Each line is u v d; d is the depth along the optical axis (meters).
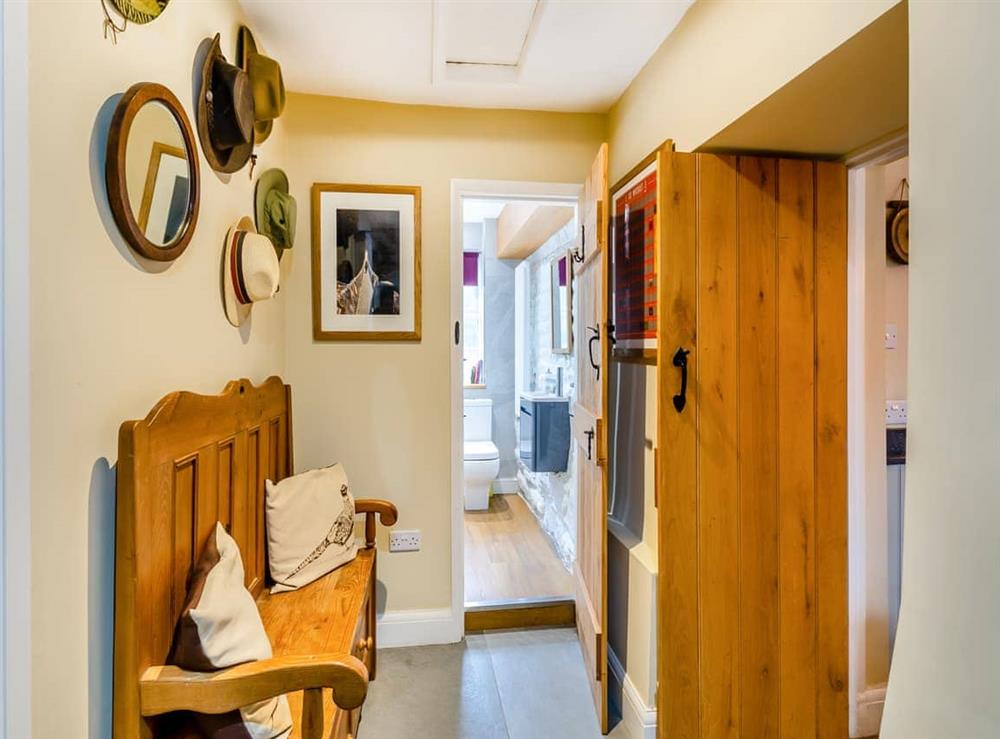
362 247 2.29
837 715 1.70
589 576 2.11
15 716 0.73
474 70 2.10
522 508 4.16
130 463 0.96
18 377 0.73
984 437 0.66
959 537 0.69
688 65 1.66
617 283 2.21
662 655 1.63
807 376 1.69
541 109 2.37
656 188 1.71
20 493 0.74
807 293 1.68
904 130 1.47
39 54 0.78
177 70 1.24
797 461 1.69
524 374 4.51
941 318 0.72
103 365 0.95
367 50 1.90
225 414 1.41
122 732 0.96
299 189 2.24
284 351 2.24
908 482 0.77
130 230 1.00
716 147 1.60
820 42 1.11
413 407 2.34
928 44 0.74
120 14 0.99
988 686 0.65
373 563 2.06
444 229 2.35
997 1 0.65
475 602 2.56
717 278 1.64
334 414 2.30
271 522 1.75
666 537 1.63
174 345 1.24
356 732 1.74
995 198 0.65
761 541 1.67
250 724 1.04
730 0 1.43
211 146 1.43
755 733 1.66
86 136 0.90
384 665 2.19
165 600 1.08
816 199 1.68
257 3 1.63
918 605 0.75
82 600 0.89
